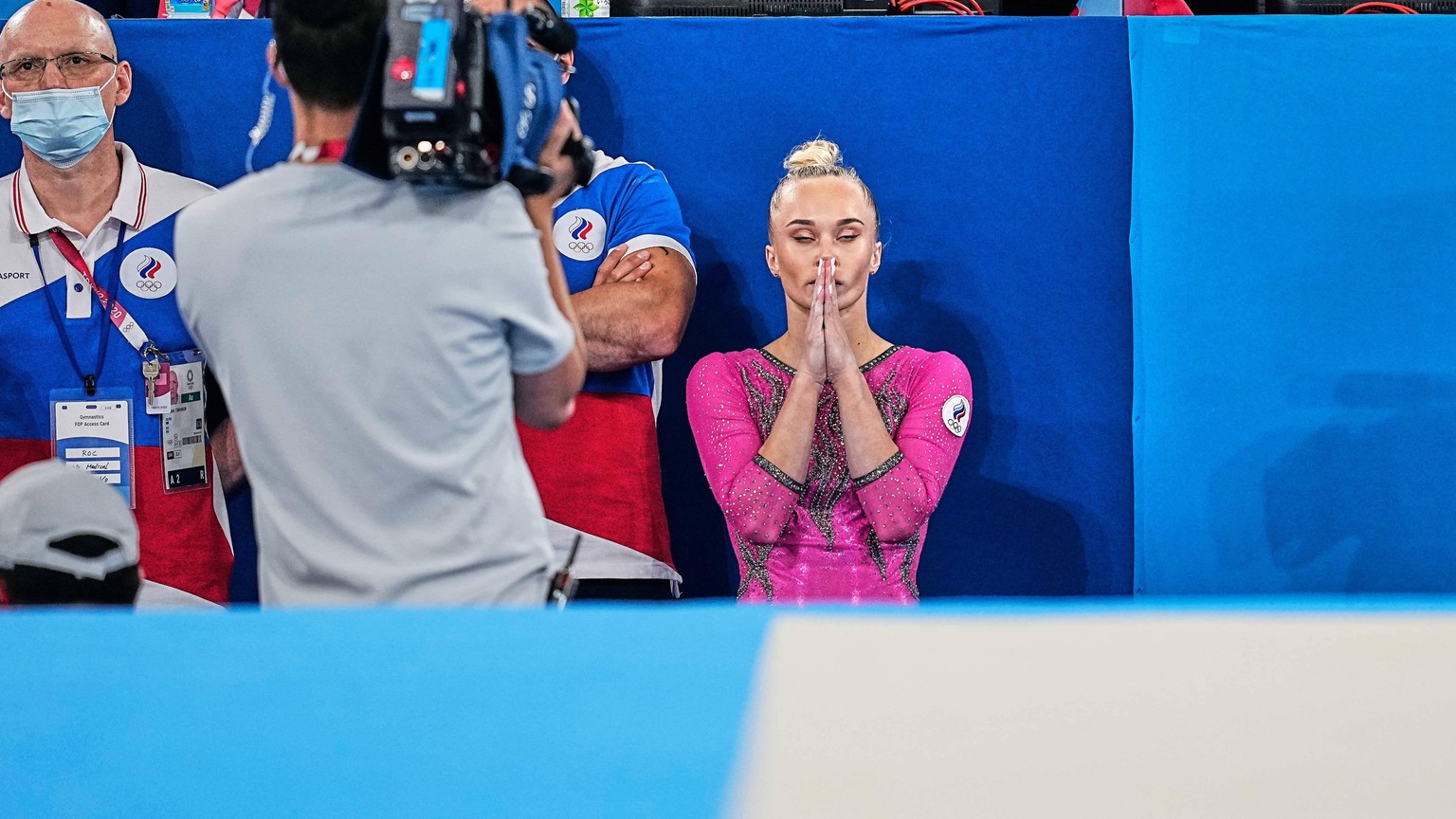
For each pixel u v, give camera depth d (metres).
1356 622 3.68
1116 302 9.84
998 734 2.94
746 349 9.83
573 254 9.45
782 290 9.93
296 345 5.36
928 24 9.76
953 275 9.88
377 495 5.42
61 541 6.80
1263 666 3.34
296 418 5.43
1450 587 9.80
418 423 5.38
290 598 5.54
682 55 9.80
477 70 5.25
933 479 8.86
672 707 3.14
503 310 5.48
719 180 9.89
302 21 5.44
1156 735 2.91
